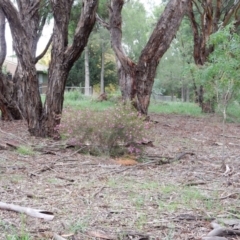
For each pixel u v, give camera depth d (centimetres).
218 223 354
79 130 752
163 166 662
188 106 2370
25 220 354
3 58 1291
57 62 889
